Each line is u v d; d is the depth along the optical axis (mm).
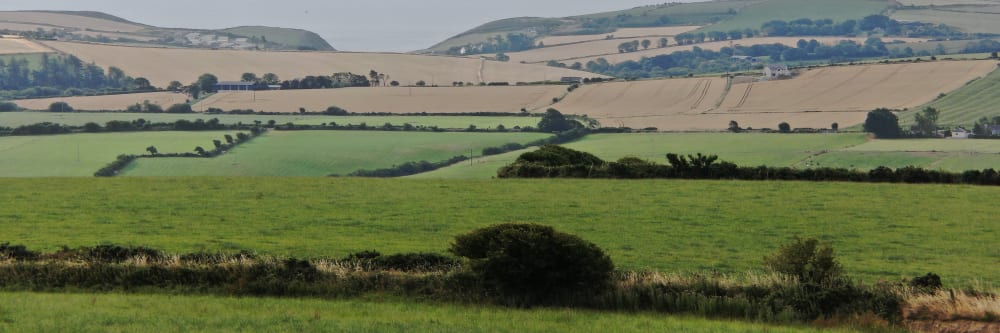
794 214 57812
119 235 48844
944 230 52469
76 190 67688
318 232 50688
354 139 186000
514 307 33312
